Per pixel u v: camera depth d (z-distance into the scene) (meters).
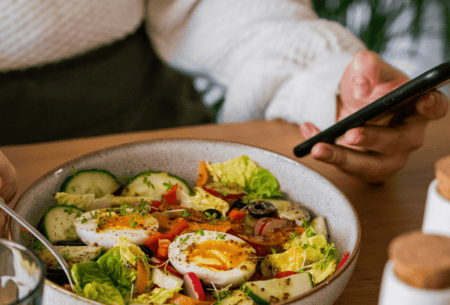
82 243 0.46
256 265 0.45
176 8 1.13
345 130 0.49
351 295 0.45
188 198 0.51
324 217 0.49
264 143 0.65
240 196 0.52
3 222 0.45
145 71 1.17
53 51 0.92
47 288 0.38
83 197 0.48
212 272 0.43
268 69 0.91
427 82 0.44
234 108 0.98
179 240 0.45
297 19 1.03
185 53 1.14
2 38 0.86
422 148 0.65
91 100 1.01
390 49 1.24
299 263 0.44
